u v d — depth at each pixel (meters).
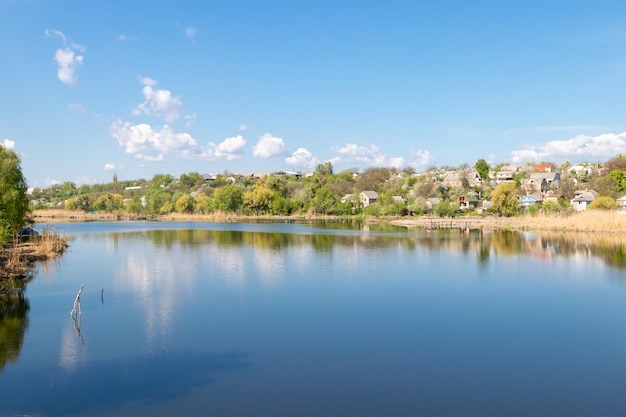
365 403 21.08
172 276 49.50
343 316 34.50
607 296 40.88
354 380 23.47
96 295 40.72
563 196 163.12
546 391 22.41
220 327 31.69
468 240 85.31
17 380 23.38
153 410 20.42
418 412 20.31
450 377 23.89
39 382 23.12
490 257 63.75
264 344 28.55
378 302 38.62
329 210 179.62
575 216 106.38
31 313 35.03
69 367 24.94
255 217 177.25
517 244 78.12
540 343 28.94
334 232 106.25
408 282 46.84
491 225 117.69
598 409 20.66
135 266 55.97
